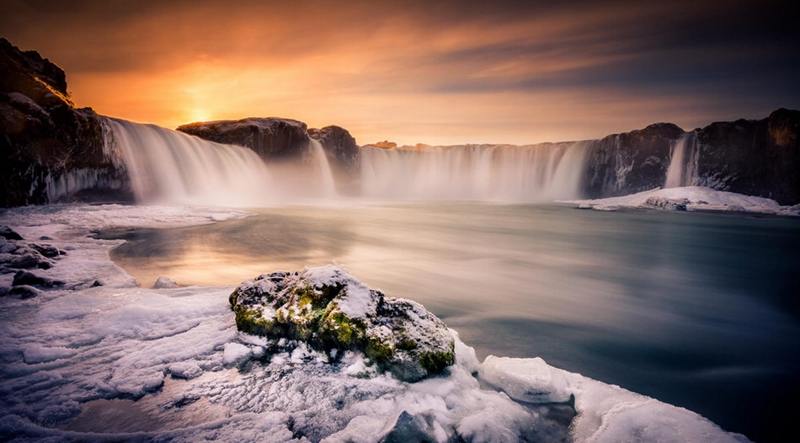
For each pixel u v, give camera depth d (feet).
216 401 11.69
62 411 10.81
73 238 43.52
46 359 13.60
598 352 18.97
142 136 94.12
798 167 115.44
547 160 211.00
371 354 13.94
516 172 224.53
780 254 51.34
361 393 12.42
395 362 13.44
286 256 40.06
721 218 98.73
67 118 69.97
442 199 212.02
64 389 11.85
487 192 235.40
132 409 11.13
